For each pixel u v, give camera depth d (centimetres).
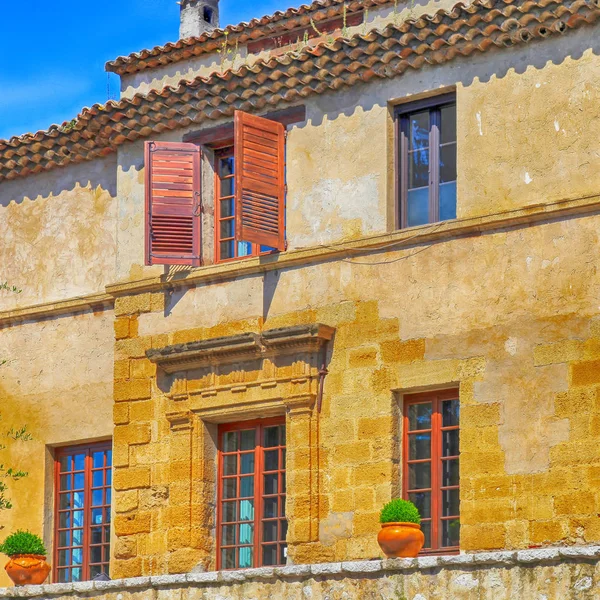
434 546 2364
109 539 2742
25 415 2862
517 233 2348
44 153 2881
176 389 2597
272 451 2533
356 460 2423
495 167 2384
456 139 2434
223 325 2581
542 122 2361
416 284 2419
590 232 2294
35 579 2455
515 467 2291
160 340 2644
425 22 2414
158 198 2627
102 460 2789
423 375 2388
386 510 2188
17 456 2856
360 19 2641
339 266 2491
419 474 2398
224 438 2586
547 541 2247
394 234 2441
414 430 2417
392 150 2495
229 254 2641
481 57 2422
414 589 1956
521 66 2389
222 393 2553
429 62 2452
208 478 2566
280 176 2561
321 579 2031
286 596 2055
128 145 2759
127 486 2627
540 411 2286
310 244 2527
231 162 2667
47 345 2864
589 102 2330
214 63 2775
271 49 2722
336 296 2484
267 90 2577
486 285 2361
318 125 2555
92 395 2792
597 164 2308
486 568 1912
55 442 2820
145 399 2641
